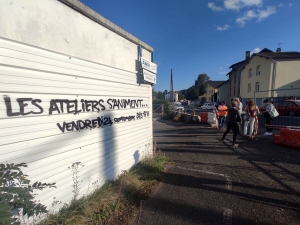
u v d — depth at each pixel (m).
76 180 2.58
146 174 3.77
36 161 2.04
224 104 9.21
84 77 2.65
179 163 4.54
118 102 3.48
